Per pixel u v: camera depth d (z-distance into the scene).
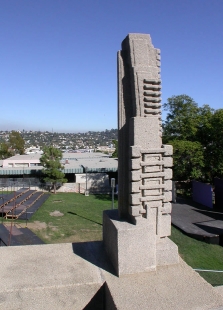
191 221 17.08
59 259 4.21
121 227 3.86
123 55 4.24
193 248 13.34
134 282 3.68
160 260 4.09
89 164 31.83
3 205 18.61
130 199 4.06
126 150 4.27
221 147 21.31
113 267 4.00
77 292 3.57
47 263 4.08
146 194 4.06
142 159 4.05
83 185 28.34
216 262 11.86
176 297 3.37
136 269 3.85
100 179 28.30
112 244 4.05
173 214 18.72
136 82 4.07
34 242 12.65
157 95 4.13
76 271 3.88
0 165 34.69
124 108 4.26
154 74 4.15
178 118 23.55
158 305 3.21
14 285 3.52
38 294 3.47
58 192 27.98
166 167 4.15
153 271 3.91
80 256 4.32
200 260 12.02
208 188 20.78
